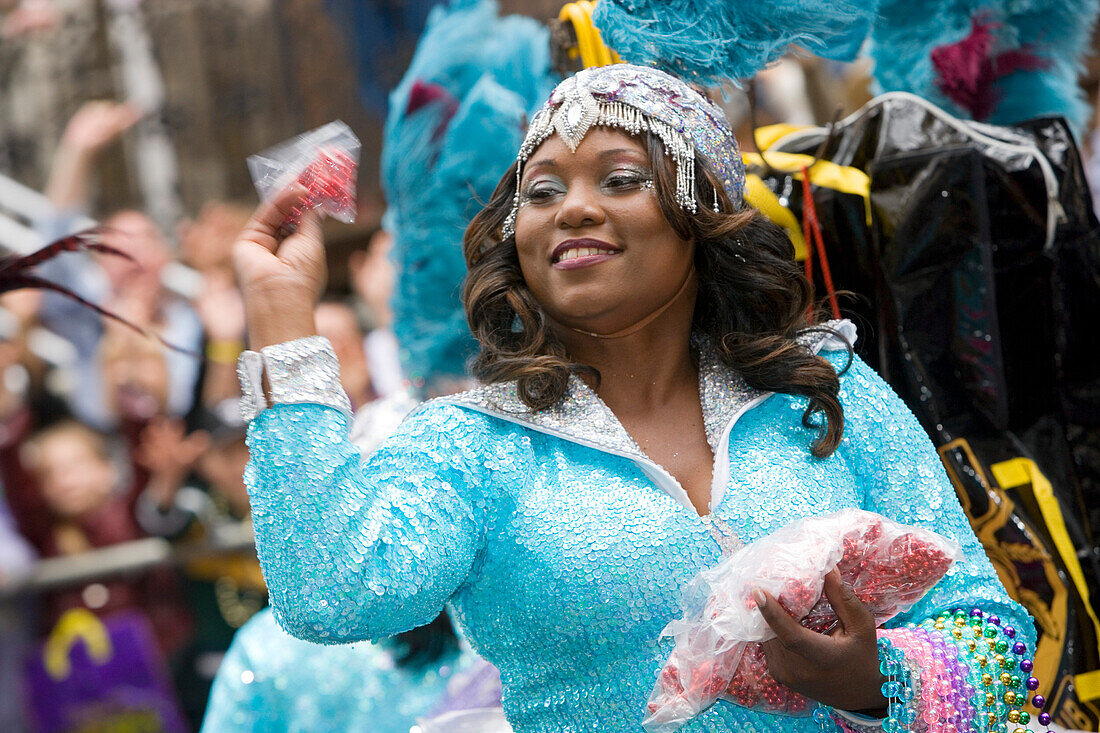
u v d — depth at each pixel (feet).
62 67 21.21
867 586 5.76
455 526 5.83
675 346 6.47
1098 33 15.69
